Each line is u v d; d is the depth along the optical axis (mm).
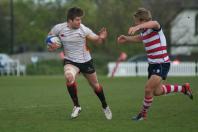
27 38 152000
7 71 125938
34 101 52125
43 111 42938
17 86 76438
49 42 36469
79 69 36844
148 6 139750
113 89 68812
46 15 140375
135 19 35844
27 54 176000
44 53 181125
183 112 41250
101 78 98750
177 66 115438
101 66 139500
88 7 140000
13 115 40406
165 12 138875
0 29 182875
